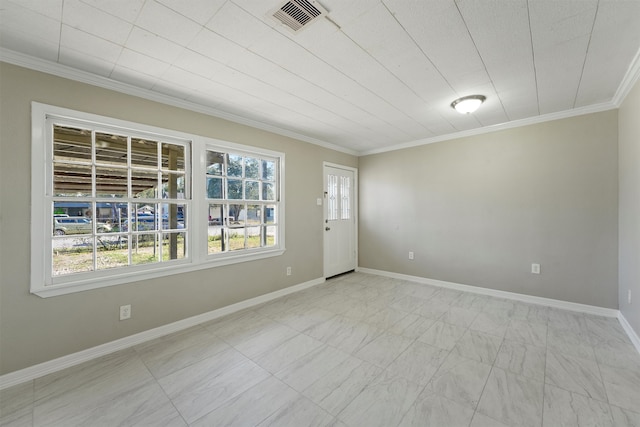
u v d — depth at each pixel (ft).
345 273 16.58
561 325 9.25
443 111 10.42
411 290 13.33
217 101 9.37
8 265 6.38
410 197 14.99
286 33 5.82
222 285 10.40
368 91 8.65
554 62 6.99
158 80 7.84
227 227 10.80
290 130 12.73
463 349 7.82
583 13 5.23
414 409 5.54
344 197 16.53
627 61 6.93
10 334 6.40
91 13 5.14
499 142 12.10
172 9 5.07
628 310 8.64
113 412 5.51
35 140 6.64
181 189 9.55
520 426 5.09
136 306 8.29
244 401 5.81
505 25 5.58
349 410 5.53
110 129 7.97
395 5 5.01
